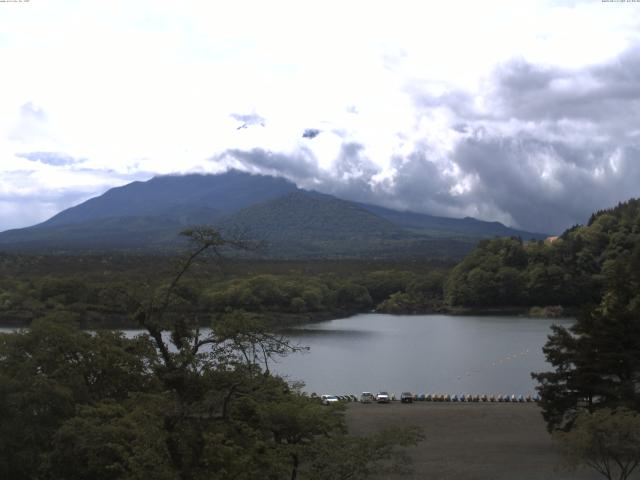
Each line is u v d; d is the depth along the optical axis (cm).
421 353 12875
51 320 4403
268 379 2895
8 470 3538
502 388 9419
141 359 4003
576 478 4497
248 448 2755
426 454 5253
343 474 2938
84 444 3212
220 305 16462
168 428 2439
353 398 8338
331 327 18375
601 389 4944
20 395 3638
